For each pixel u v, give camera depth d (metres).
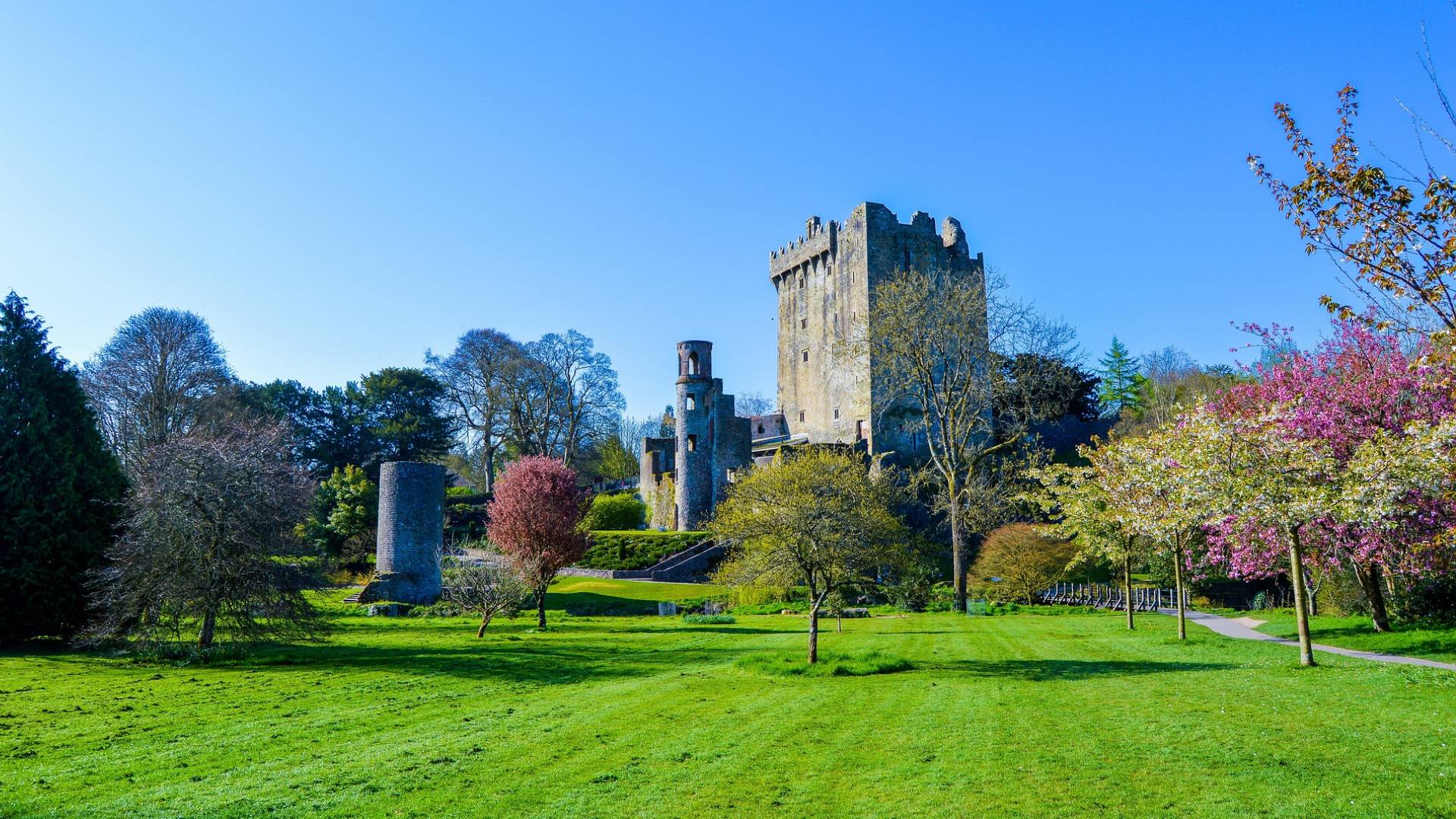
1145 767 11.38
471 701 18.64
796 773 11.92
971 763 11.95
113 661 25.50
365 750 14.02
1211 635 27.98
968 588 48.47
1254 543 22.86
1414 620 26.09
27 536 28.33
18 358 29.89
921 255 77.44
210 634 25.83
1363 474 18.19
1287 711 14.06
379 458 88.12
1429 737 11.85
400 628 37.56
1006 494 47.94
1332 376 24.62
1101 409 95.44
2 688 20.41
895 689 18.27
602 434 92.50
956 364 48.00
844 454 64.06
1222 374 66.88
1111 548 30.84
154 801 11.36
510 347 85.12
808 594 48.56
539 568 38.62
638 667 24.05
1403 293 11.23
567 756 13.21
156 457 26.11
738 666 22.95
